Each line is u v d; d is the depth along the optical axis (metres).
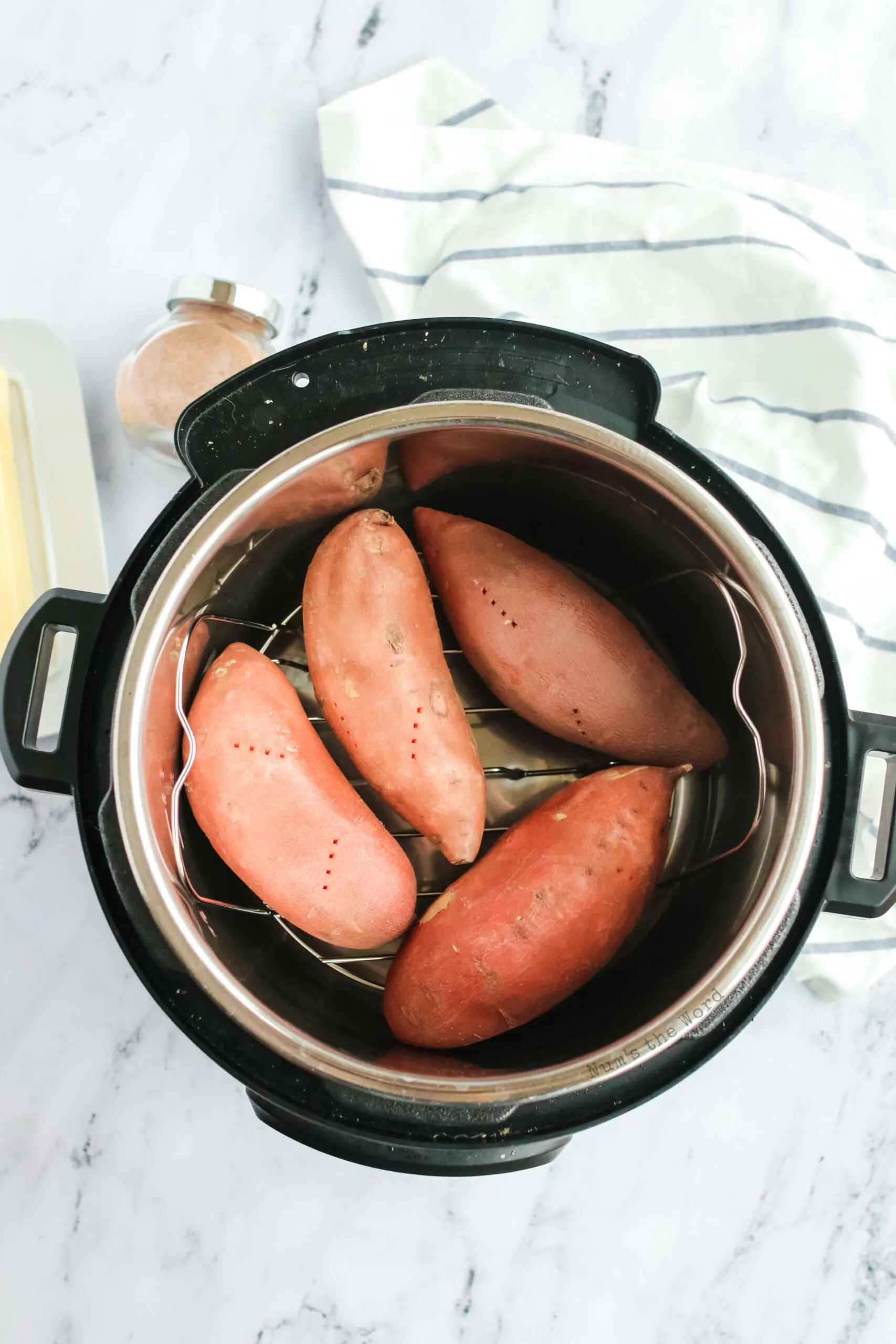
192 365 0.52
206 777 0.40
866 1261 0.57
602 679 0.42
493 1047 0.42
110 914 0.39
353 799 0.42
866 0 0.59
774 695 0.40
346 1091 0.39
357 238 0.57
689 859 0.47
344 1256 0.56
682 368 0.56
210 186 0.59
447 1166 0.43
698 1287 0.57
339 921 0.41
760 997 0.39
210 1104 0.56
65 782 0.39
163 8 0.58
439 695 0.42
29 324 0.55
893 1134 0.57
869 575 0.55
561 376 0.41
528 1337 0.56
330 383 0.41
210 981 0.36
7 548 0.51
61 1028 0.56
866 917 0.40
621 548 0.47
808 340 0.55
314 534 0.45
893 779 0.43
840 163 0.59
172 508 0.41
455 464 0.43
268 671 0.42
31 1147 0.56
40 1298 0.55
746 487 0.55
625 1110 0.39
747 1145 0.57
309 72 0.59
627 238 0.56
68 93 0.59
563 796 0.43
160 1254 0.56
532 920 0.39
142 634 0.37
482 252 0.56
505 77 0.59
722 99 0.59
